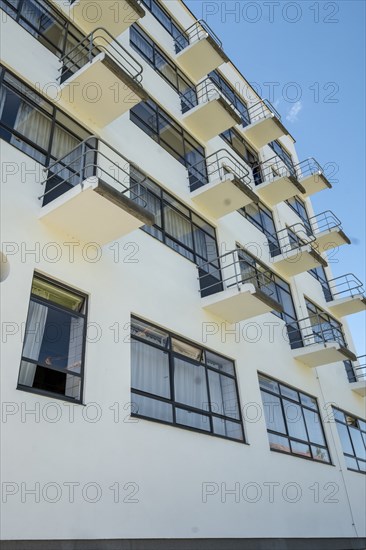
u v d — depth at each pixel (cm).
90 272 827
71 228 801
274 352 1345
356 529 1295
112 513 658
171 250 1083
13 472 571
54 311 745
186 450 845
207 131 1467
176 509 761
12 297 672
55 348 718
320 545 1108
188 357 999
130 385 794
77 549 595
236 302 1078
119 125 1125
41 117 913
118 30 1137
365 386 1758
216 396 1028
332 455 1394
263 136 1880
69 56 1044
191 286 1095
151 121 1288
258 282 1469
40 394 646
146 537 688
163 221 1135
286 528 1012
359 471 1517
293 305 1642
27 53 934
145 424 784
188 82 1608
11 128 839
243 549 861
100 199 743
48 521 579
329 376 1653
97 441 688
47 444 621
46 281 758
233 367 1129
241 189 1247
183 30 1703
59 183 835
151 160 1187
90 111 1001
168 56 1545
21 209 756
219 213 1333
